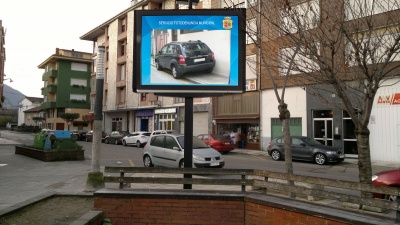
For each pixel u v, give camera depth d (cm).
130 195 604
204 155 1238
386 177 707
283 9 740
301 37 653
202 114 2981
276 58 867
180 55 791
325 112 2045
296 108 2184
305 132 2125
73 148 1747
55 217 596
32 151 1788
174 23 800
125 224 602
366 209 649
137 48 799
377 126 1783
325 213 465
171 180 630
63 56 5662
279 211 527
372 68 617
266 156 2102
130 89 4047
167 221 596
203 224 589
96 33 4931
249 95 2541
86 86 5919
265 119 2406
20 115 8625
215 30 796
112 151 2431
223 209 587
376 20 671
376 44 634
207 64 789
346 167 1594
